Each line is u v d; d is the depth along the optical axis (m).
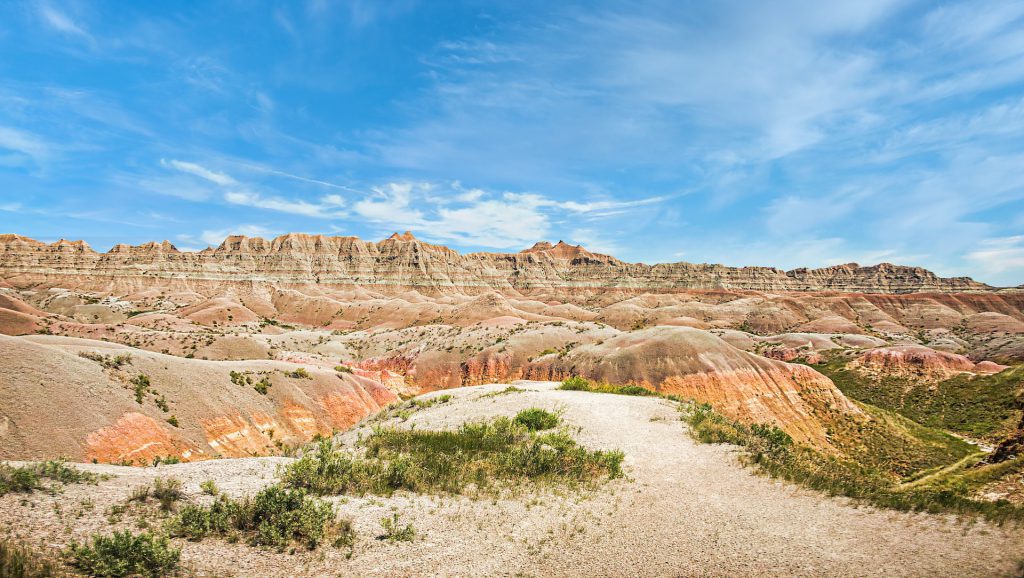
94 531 8.77
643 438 20.09
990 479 19.42
